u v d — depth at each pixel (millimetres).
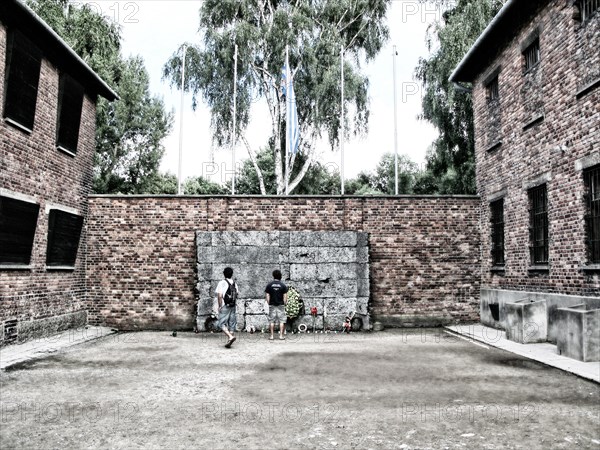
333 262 14352
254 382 7383
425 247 14781
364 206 14781
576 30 10336
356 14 25922
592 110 9734
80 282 14258
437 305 14648
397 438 4855
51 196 12602
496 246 14266
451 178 25812
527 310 10758
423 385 7105
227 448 4598
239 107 24000
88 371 8273
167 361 9219
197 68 23938
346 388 6957
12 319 10898
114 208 14742
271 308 12422
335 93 23594
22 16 10906
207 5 24359
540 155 11703
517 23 12883
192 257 14570
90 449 4582
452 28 21734
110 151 35031
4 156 10578
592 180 9906
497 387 6934
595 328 8469
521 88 12695
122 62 34125
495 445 4645
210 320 13992
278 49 23594
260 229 14617
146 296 14492
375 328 14117
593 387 6895
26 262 11508
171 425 5301
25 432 5070
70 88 13414
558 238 10859
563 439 4793
